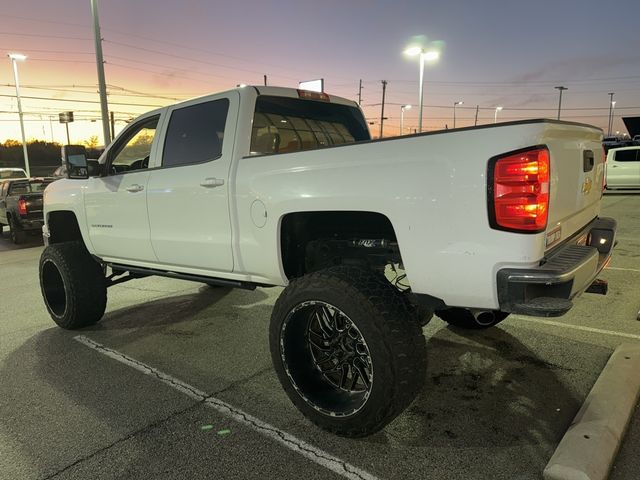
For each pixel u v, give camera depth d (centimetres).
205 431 299
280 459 268
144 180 410
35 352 446
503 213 224
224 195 343
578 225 301
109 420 316
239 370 392
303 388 293
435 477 248
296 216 321
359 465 260
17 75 3147
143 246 422
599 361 378
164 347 448
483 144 228
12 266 977
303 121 411
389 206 256
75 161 443
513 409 312
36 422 316
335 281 268
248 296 622
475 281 236
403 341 251
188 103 391
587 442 253
